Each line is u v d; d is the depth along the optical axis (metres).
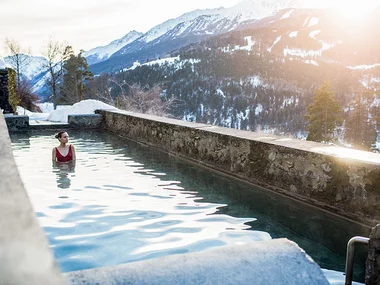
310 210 3.47
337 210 3.32
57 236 2.64
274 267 1.15
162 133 7.06
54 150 5.79
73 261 2.23
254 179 4.43
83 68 48.69
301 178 3.72
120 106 21.38
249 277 1.11
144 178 4.70
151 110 21.48
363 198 3.07
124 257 2.29
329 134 48.09
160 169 5.29
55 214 3.15
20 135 9.88
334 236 2.84
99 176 4.77
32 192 3.91
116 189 4.09
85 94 48.22
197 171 5.18
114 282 1.05
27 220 0.74
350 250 1.61
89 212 3.21
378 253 1.48
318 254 2.53
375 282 1.50
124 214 3.19
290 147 3.86
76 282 1.04
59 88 46.56
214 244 2.56
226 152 4.98
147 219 3.07
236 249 1.24
